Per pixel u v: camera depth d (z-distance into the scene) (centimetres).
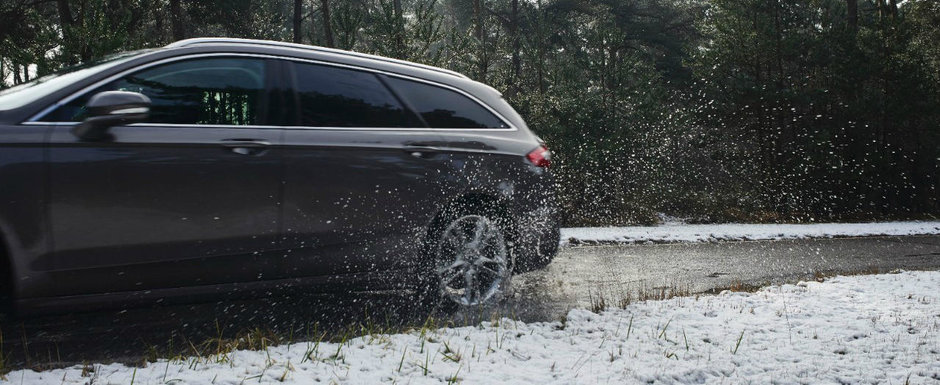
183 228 368
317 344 352
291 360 331
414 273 448
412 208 438
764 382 333
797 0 2333
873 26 2267
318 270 413
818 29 2275
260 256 392
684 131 1897
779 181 2014
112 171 350
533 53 1800
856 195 2119
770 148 2045
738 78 2125
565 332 411
